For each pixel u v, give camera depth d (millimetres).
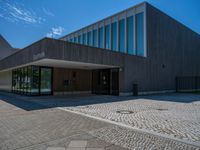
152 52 20016
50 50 11438
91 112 8422
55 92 17469
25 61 14406
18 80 18766
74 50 12836
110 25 23109
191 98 15062
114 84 17750
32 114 7887
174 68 24266
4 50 30938
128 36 20797
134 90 16984
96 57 14375
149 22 19609
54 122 6457
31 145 4281
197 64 31109
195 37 31250
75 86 19281
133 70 17609
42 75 16484
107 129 5605
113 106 10328
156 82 20500
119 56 16344
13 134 5098
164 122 6539
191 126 6016
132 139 4723
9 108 9445
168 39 23234
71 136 4934
